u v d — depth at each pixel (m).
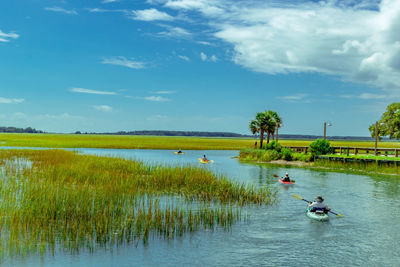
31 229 13.94
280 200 22.89
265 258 12.32
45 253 11.91
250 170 42.81
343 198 24.11
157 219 15.10
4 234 13.37
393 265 11.91
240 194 22.89
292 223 17.03
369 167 43.56
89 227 14.49
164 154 73.00
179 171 28.27
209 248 13.15
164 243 13.48
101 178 25.09
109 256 11.95
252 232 15.31
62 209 15.62
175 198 21.84
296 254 12.80
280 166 49.09
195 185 24.94
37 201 16.78
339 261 12.19
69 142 106.25
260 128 70.69
